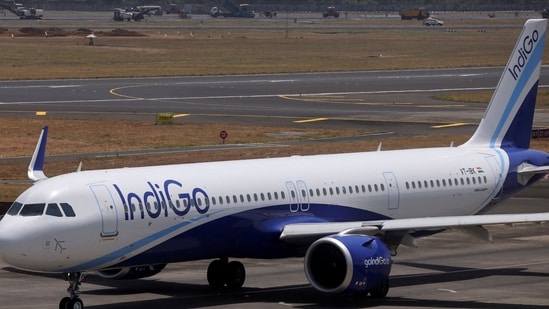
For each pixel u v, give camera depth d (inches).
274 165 4709.6
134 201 4128.9
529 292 4616.1
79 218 3966.5
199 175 4416.8
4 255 3897.6
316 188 4719.5
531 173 5511.8
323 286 4259.4
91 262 4040.4
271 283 4835.1
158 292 4596.5
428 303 4360.2
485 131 5526.6
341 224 4436.5
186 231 4279.0
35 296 4468.5
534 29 5610.2
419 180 5088.6
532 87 5654.5
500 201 5462.6
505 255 5629.9
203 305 4291.3
